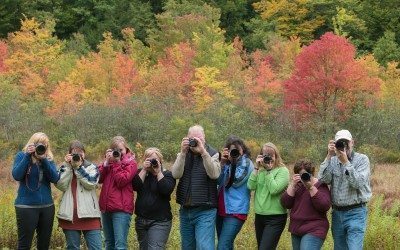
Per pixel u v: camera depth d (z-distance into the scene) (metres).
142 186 10.80
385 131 49.66
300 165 10.30
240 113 50.97
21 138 49.69
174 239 13.20
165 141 47.69
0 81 58.12
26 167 10.20
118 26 86.00
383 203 21.70
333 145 10.22
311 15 90.81
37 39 69.12
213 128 47.38
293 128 50.47
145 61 73.31
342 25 85.38
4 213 13.05
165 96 56.03
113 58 68.31
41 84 62.00
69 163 10.59
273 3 88.94
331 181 10.34
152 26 87.38
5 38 83.31
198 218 10.46
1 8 83.56
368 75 55.31
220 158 10.93
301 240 10.23
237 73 62.09
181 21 78.31
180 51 66.56
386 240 13.09
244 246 13.22
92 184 10.53
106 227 11.07
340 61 50.16
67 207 10.56
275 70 68.81
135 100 53.19
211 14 82.75
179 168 10.39
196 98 53.59
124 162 10.79
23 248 10.39
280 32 87.06
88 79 60.97
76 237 10.65
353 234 10.10
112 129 50.53
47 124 52.81
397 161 46.97
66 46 80.94
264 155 10.64
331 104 50.91
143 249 10.82
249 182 10.67
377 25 86.88
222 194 10.75
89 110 51.72
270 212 10.59
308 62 51.06
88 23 87.81
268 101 54.19
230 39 90.38
